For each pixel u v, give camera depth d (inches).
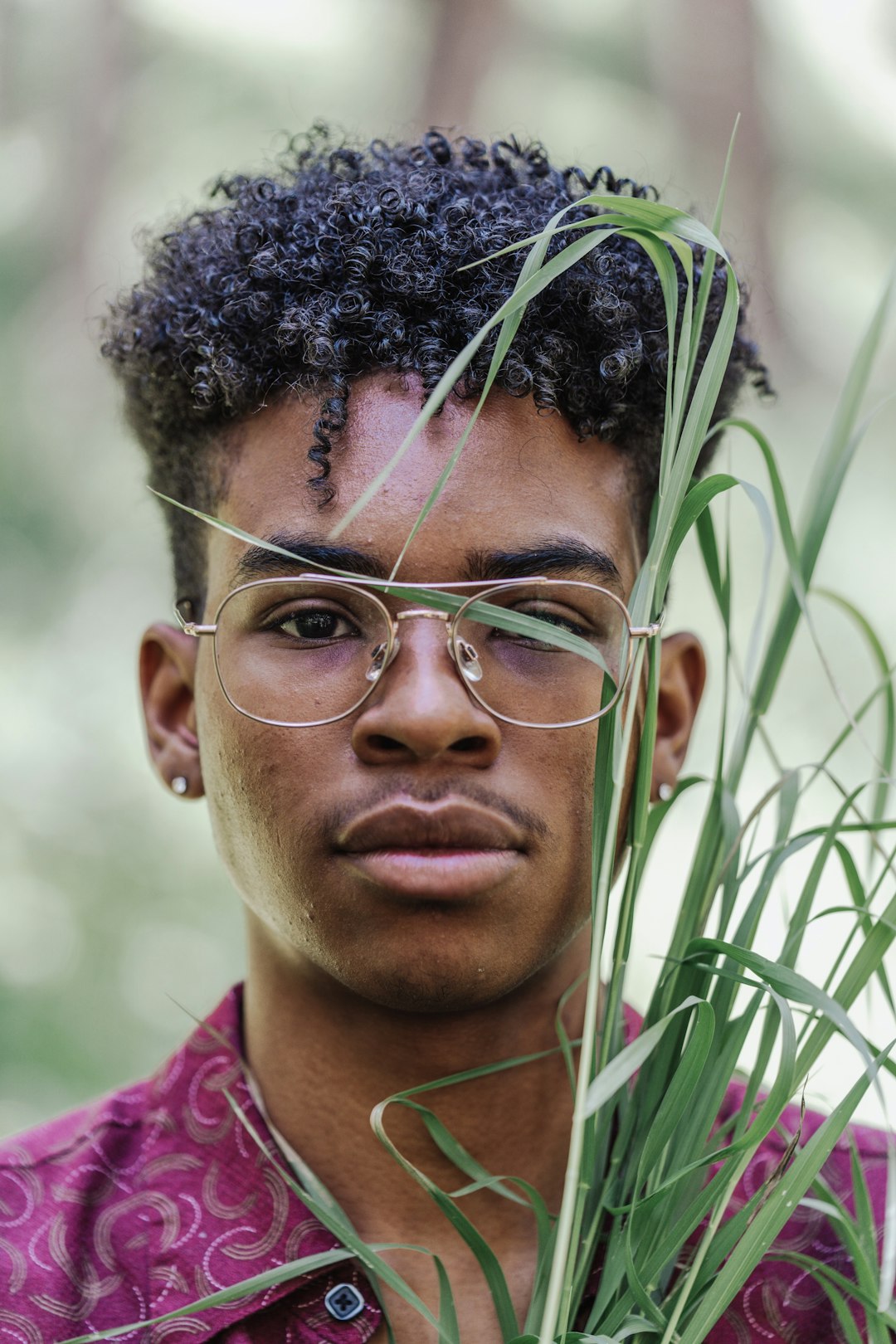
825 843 37.7
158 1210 44.4
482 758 37.9
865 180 141.5
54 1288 43.3
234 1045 46.5
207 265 45.2
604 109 140.2
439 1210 42.8
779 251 138.3
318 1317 41.6
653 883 124.4
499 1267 37.2
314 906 39.0
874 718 124.3
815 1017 36.8
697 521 38.9
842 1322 38.4
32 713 134.3
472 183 45.2
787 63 142.7
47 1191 45.3
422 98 139.7
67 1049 128.0
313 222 42.7
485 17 139.9
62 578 138.4
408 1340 41.8
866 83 143.9
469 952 38.3
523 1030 42.6
